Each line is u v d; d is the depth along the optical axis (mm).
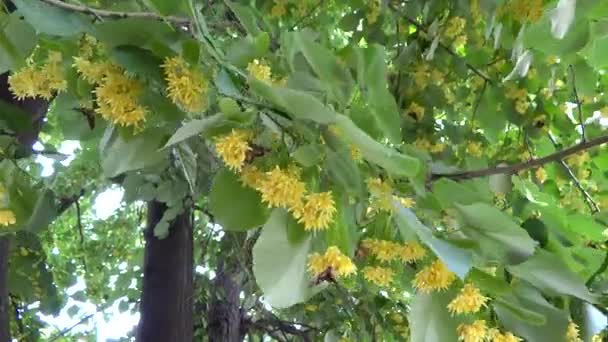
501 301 535
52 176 925
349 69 564
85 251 1741
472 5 918
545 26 720
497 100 1033
